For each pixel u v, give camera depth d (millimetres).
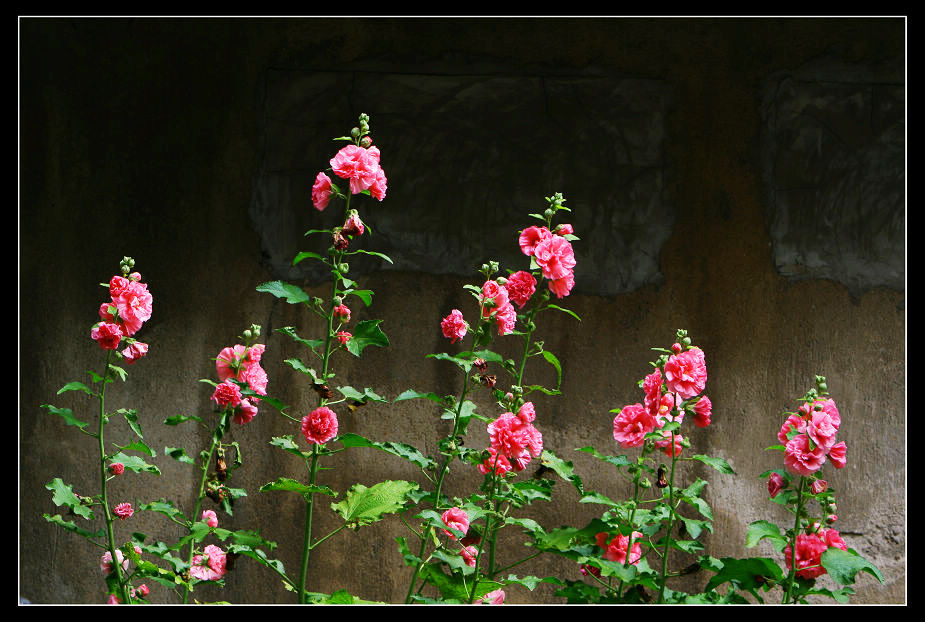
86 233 3693
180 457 2391
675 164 3770
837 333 3736
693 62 3799
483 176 3742
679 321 3721
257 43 3760
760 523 2246
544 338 3701
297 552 3639
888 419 3721
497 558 3635
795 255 3750
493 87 3764
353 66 3746
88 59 3744
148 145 3732
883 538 3684
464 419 2406
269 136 3732
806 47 3811
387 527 3654
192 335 3680
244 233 3715
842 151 3795
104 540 3615
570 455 3662
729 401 3695
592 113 3770
